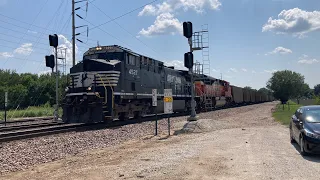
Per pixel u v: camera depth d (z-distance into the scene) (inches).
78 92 778.8
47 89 2696.9
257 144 465.7
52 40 976.3
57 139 551.2
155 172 315.3
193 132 680.4
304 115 426.0
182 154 406.0
